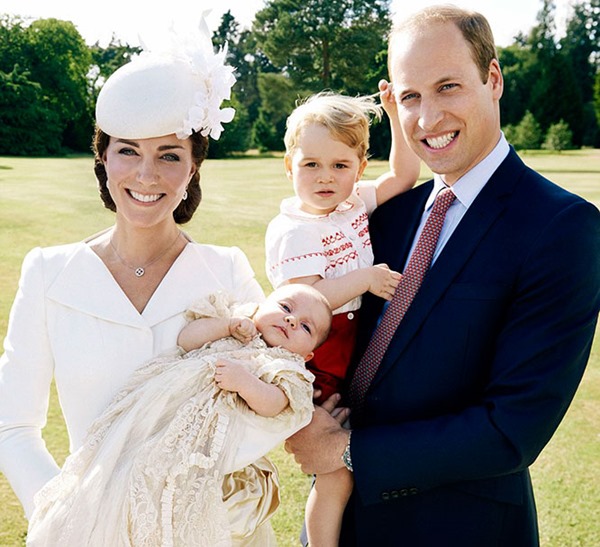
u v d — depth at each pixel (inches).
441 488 96.0
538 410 86.0
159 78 92.9
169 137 93.9
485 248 92.0
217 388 91.9
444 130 92.7
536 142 1736.0
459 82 91.0
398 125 114.6
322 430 95.5
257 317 102.0
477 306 91.0
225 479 94.6
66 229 557.0
